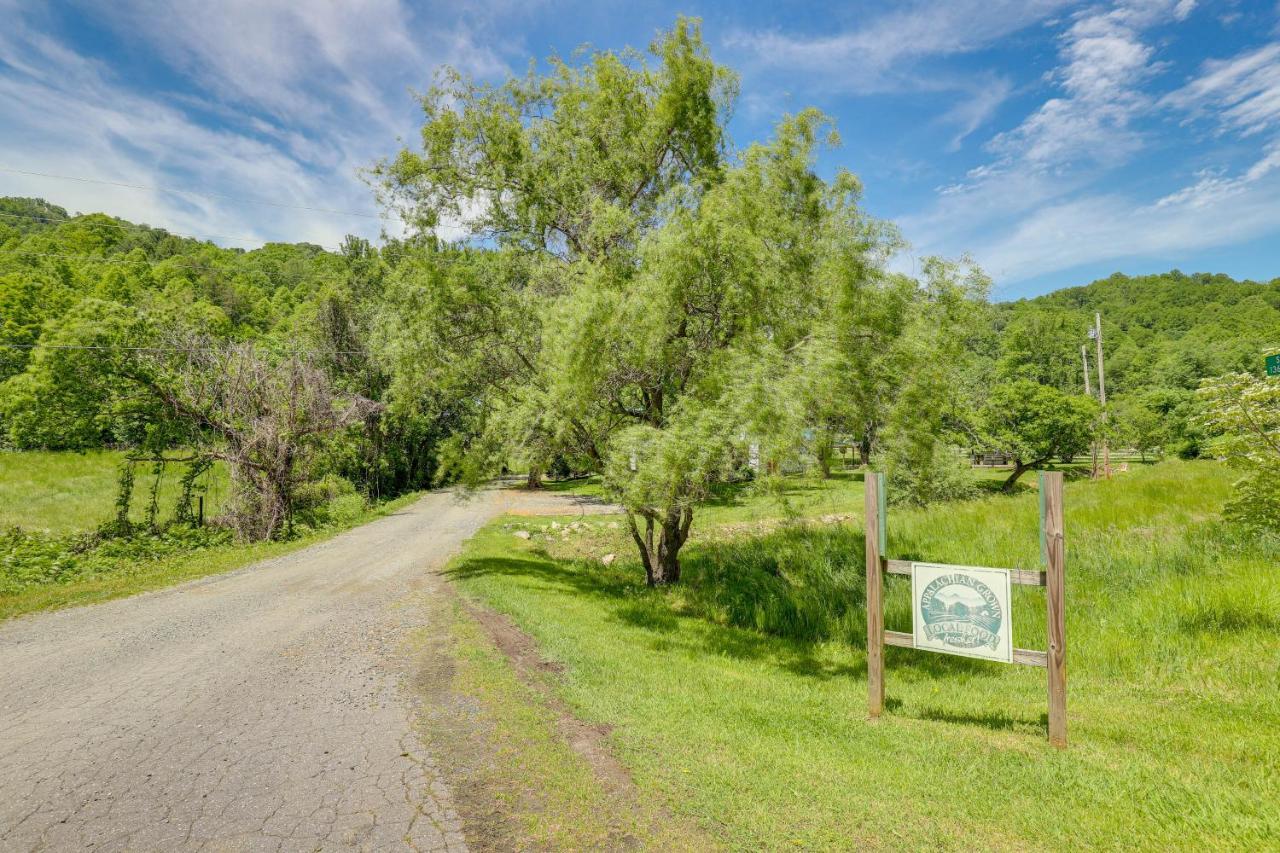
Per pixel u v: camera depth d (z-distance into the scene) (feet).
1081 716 18.54
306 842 11.35
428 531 69.51
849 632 31.01
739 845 11.00
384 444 112.37
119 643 26.00
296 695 19.38
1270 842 10.92
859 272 32.12
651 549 42.22
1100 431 88.38
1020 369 144.87
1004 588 16.44
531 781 13.42
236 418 62.23
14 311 160.25
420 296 41.60
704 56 43.27
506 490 128.16
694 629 31.73
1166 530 38.45
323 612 31.55
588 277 31.73
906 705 20.08
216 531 61.11
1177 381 201.87
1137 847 11.00
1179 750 15.69
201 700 19.07
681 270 29.32
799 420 26.68
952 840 11.21
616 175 42.14
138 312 63.82
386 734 16.14
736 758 14.52
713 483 30.30
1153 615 25.85
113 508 73.00
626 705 18.16
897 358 33.12
